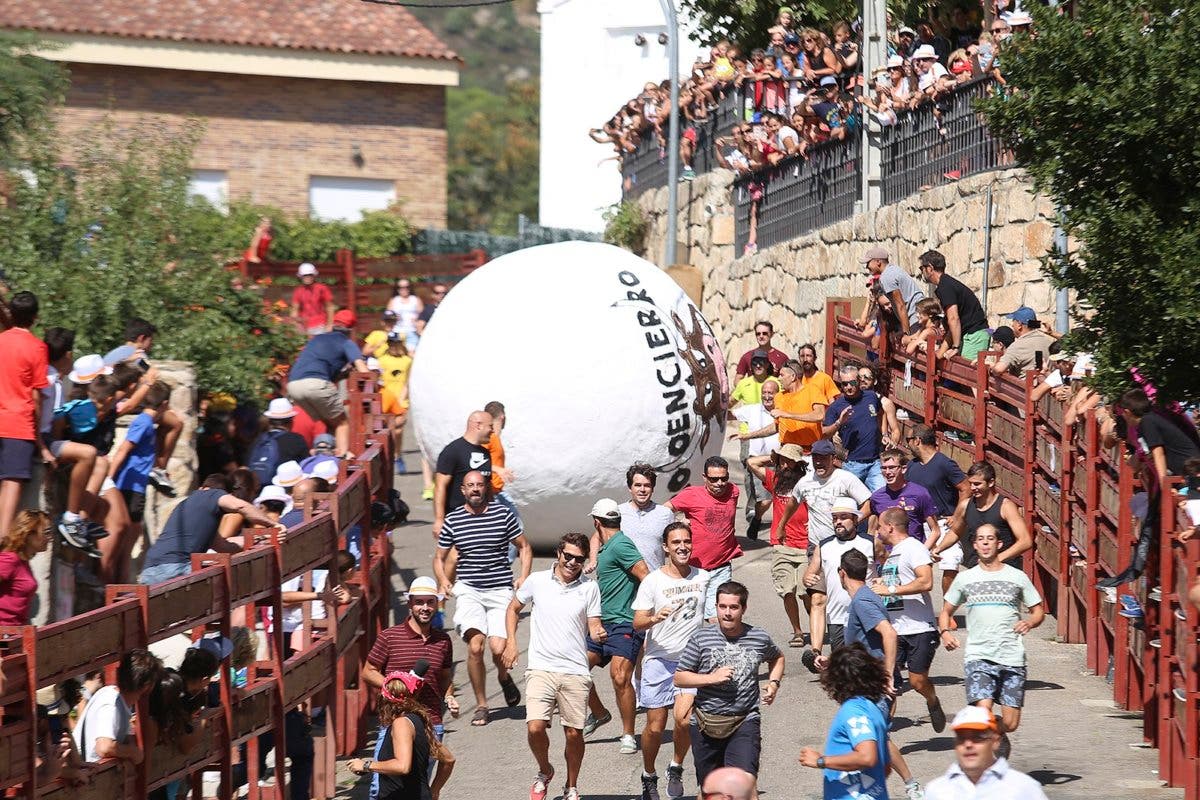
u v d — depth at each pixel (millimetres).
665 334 48531
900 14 69938
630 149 103438
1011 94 30969
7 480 30688
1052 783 28266
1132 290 28500
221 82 109875
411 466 71438
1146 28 28781
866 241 61250
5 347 30875
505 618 35812
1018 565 44906
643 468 35625
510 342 47438
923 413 50812
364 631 37281
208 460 49281
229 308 59188
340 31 111750
